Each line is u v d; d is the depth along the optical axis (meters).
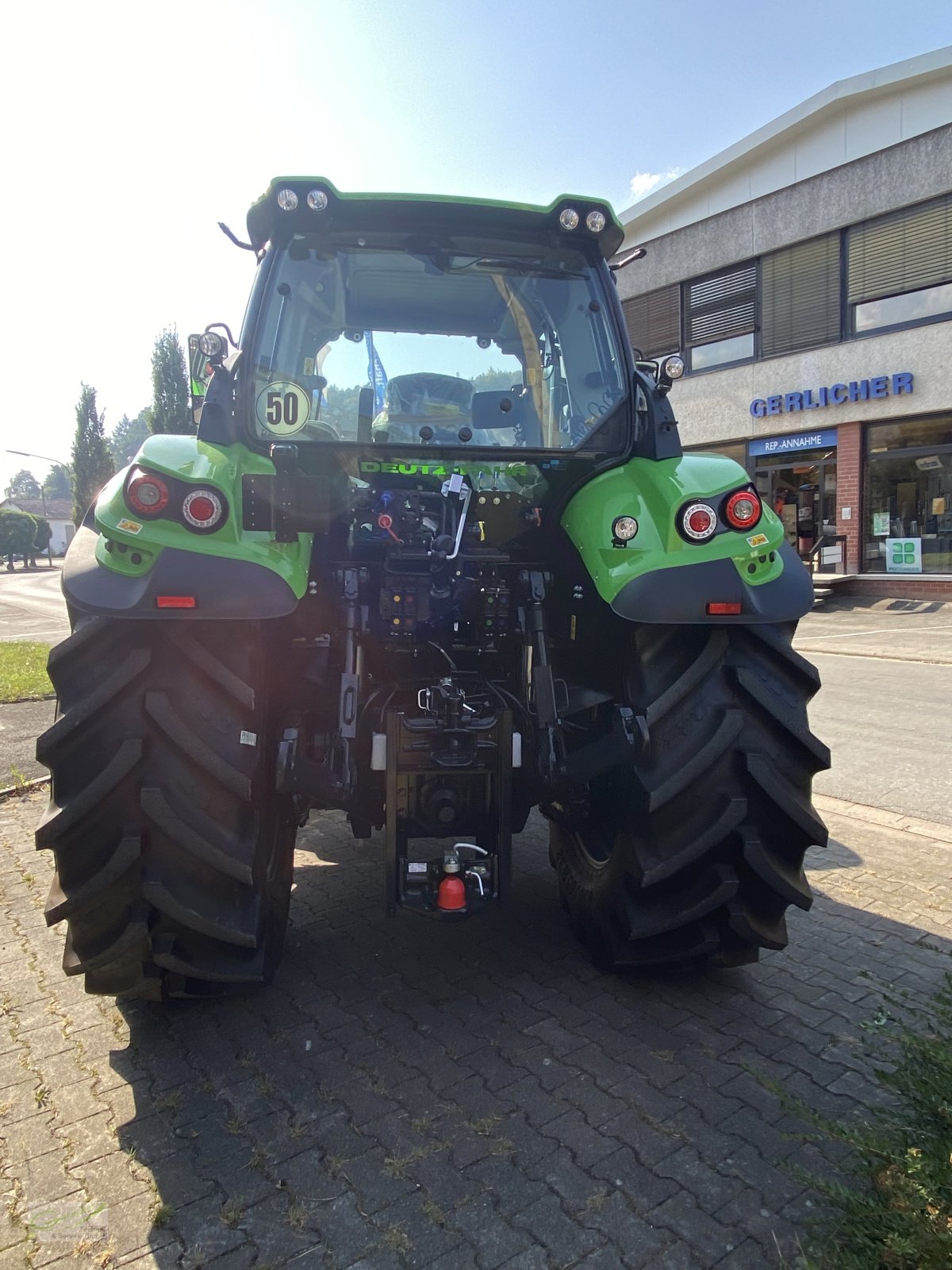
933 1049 2.01
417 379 2.97
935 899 3.66
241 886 2.48
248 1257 1.85
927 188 14.01
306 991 2.94
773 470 16.84
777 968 3.08
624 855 2.76
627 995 2.90
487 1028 2.71
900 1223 1.69
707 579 2.55
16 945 3.29
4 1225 1.94
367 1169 2.10
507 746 2.65
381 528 2.70
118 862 2.31
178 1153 2.16
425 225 2.92
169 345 43.00
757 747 2.63
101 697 2.32
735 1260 1.83
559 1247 1.87
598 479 2.89
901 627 12.32
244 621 2.44
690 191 17.20
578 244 3.03
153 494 2.30
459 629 2.86
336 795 2.56
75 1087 2.43
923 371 14.30
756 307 16.61
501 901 2.66
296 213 2.80
